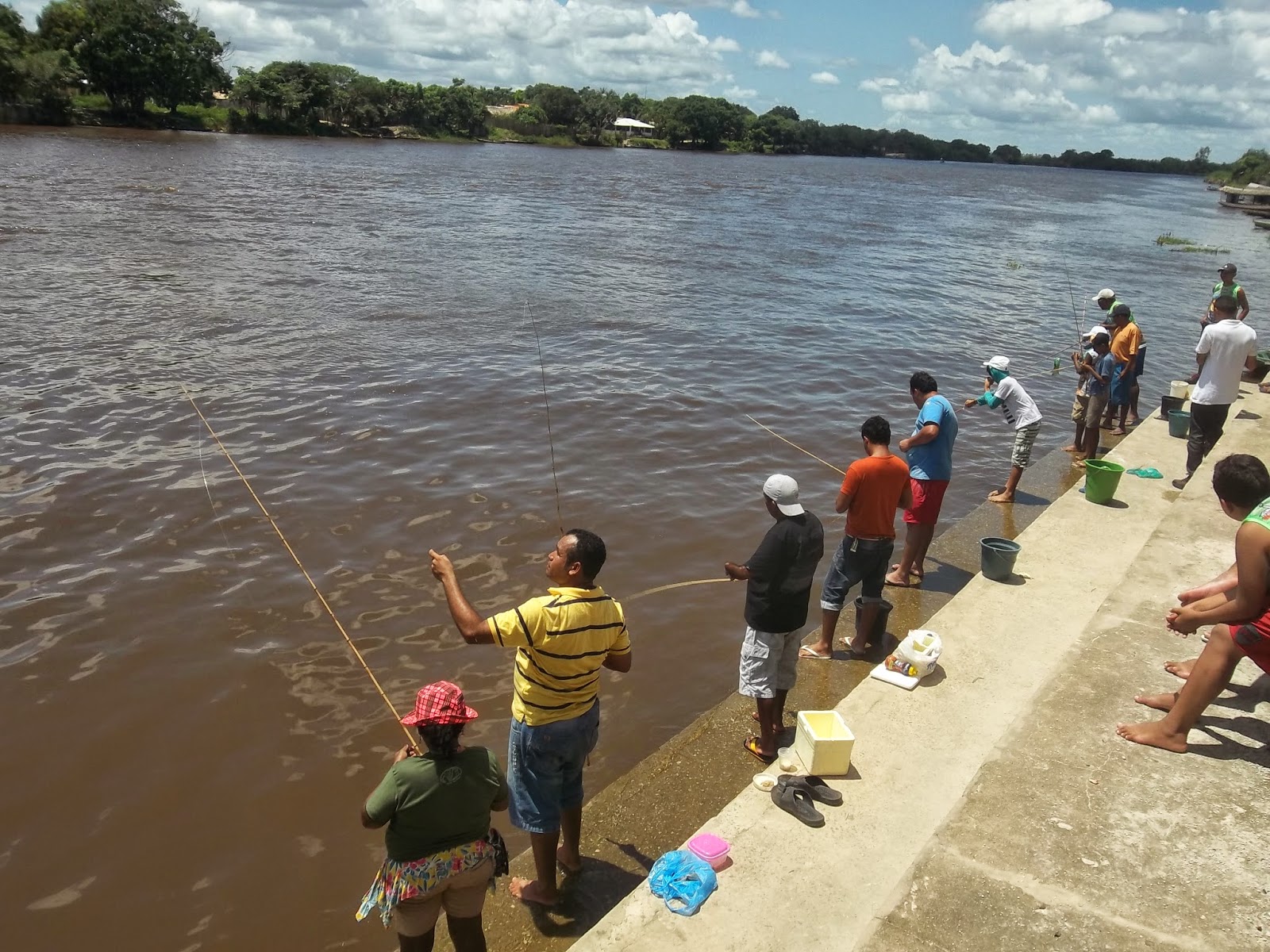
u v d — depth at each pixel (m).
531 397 13.09
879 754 4.96
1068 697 4.96
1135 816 4.08
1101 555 7.71
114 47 80.25
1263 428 10.59
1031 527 8.34
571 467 10.65
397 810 3.68
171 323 16.02
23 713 5.97
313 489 9.58
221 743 5.82
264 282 20.17
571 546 4.25
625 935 3.80
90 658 6.58
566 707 4.29
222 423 11.29
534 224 34.91
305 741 5.87
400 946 4.13
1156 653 5.42
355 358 14.58
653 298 21.47
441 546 8.55
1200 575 6.40
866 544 6.50
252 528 8.65
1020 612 6.63
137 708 6.09
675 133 146.75
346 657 6.77
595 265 25.86
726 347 17.17
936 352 18.16
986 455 12.41
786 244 34.09
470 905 3.92
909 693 5.54
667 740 6.08
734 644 7.27
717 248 31.55
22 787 5.39
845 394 14.65
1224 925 3.49
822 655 6.86
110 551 8.08
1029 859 3.84
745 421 12.88
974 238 42.44
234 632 6.99
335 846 5.09
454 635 7.14
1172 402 12.52
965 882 3.72
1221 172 144.12
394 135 108.25
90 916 4.59
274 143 79.31
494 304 19.53
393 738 5.94
